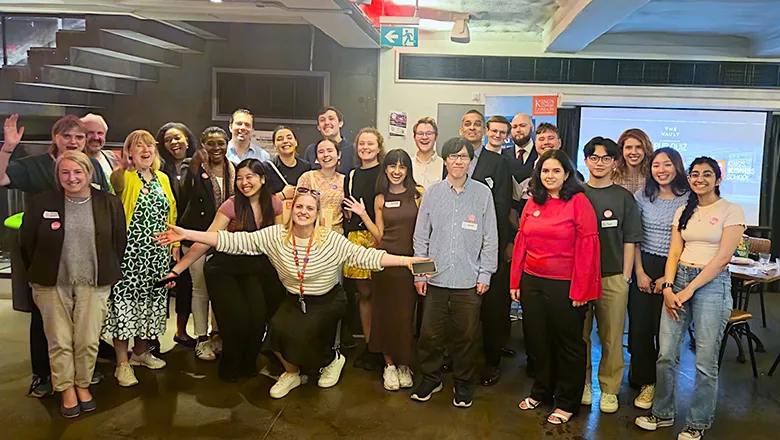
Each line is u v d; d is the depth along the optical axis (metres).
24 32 5.97
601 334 3.29
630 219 3.18
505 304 3.72
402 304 3.50
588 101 6.24
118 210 3.16
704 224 2.87
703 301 2.88
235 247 3.28
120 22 4.78
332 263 3.35
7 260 5.67
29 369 3.79
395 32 4.55
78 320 3.11
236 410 3.28
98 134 3.50
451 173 3.22
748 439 3.06
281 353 3.41
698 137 6.38
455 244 3.23
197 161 3.73
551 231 2.99
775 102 6.12
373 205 3.69
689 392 3.64
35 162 3.21
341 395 3.48
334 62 6.27
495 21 5.62
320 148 3.72
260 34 6.24
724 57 6.13
